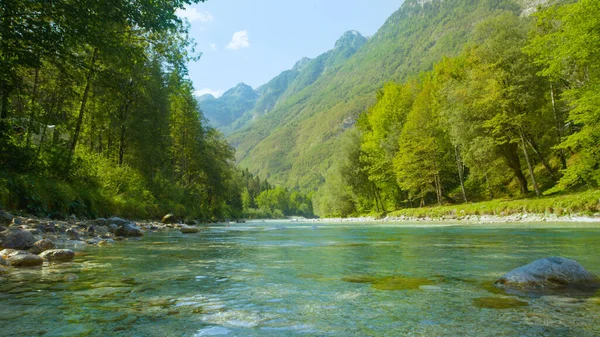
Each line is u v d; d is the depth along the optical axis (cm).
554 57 2147
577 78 2811
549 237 993
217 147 5381
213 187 5041
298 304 294
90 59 1593
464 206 3209
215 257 632
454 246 800
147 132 2995
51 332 220
